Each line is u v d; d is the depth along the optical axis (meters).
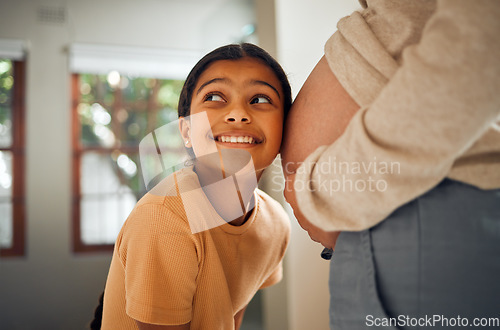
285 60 0.71
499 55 0.32
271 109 0.49
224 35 2.60
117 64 2.99
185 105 0.52
